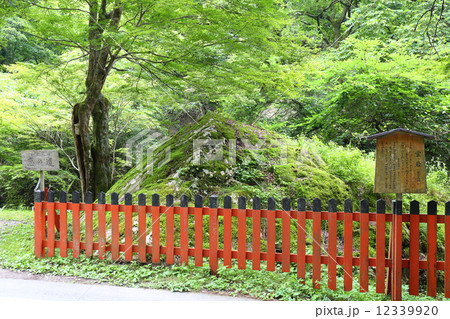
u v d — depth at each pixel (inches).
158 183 301.4
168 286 197.8
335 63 440.1
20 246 279.7
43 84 394.3
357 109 436.1
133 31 281.7
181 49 314.3
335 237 197.8
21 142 576.4
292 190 303.7
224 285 199.0
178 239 249.0
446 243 189.5
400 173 183.9
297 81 361.1
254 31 295.9
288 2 674.2
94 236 275.6
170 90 395.5
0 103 415.2
